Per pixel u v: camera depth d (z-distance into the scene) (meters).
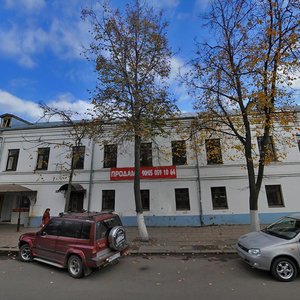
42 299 5.24
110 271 7.19
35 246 8.06
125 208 15.81
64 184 15.84
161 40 11.96
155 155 16.28
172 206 15.44
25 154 17.77
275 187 15.15
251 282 6.05
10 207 17.56
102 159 16.86
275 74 9.38
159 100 11.52
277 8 9.34
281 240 6.46
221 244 10.15
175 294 5.41
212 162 15.84
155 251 9.34
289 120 10.40
